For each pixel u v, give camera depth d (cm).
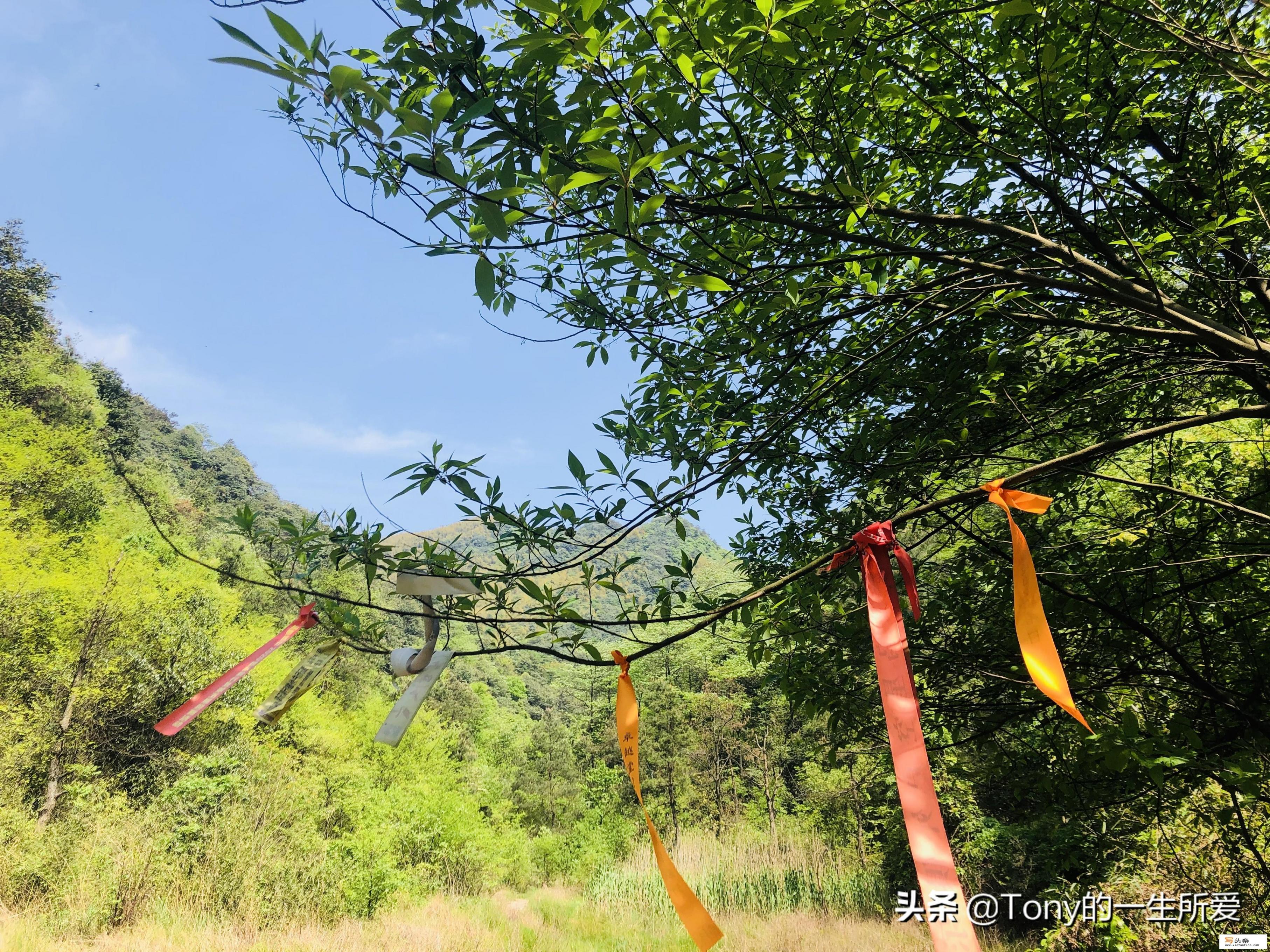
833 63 206
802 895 1435
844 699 320
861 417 322
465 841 1736
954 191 292
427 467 199
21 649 1361
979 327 305
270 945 909
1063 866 517
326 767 1638
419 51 155
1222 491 307
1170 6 225
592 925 1358
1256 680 280
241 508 192
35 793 1247
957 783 940
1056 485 312
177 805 1114
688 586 236
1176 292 261
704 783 2323
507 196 132
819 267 227
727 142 230
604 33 147
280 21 119
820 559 154
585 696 3131
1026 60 209
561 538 211
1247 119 277
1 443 1902
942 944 86
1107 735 220
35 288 3472
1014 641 296
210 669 1562
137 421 5722
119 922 890
